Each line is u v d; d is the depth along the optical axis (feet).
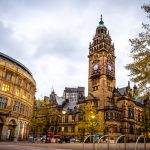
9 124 151.94
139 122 280.31
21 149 66.90
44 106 186.70
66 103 354.95
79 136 247.70
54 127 311.47
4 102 148.97
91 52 312.50
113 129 237.25
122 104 266.16
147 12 56.34
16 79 163.02
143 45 54.90
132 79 54.90
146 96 54.24
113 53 308.60
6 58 166.81
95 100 267.18
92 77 288.92
